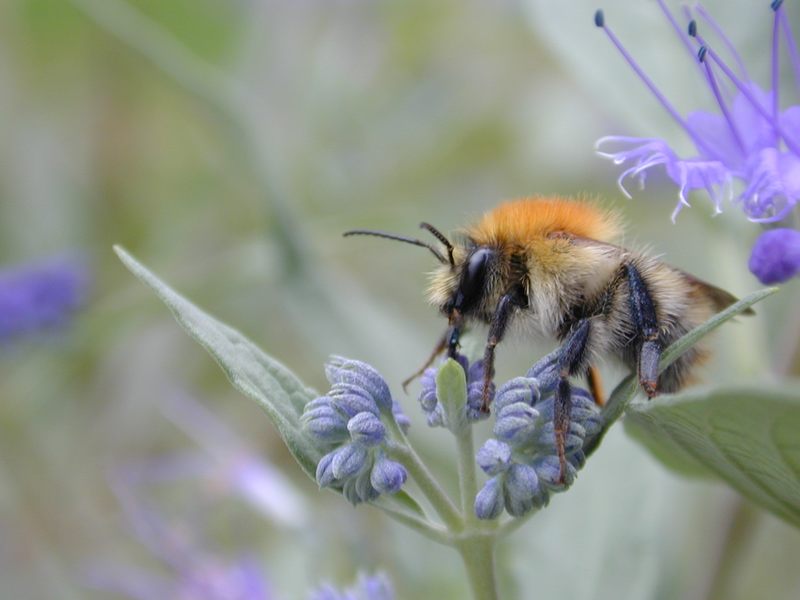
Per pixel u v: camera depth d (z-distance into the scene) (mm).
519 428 115
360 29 213
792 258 116
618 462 140
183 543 150
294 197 184
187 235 195
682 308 128
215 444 159
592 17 143
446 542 116
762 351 138
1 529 168
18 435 169
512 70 213
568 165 205
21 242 191
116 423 176
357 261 195
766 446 110
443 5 213
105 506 169
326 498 167
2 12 188
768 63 140
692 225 180
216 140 173
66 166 195
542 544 139
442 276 129
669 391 129
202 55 169
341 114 207
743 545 138
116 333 173
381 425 115
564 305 127
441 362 121
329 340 157
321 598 131
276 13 203
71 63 193
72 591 163
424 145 206
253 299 181
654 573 137
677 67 141
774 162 119
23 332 168
